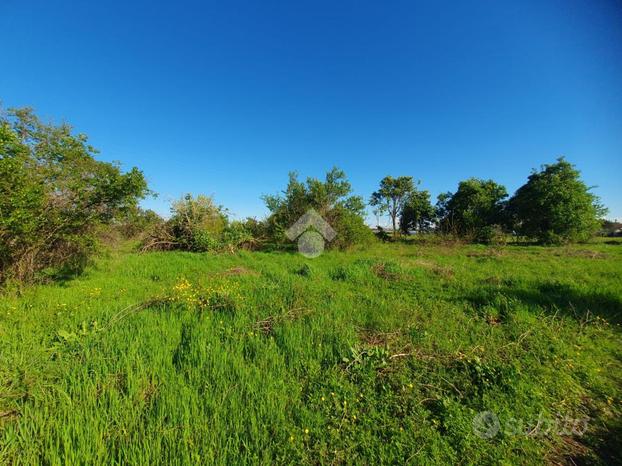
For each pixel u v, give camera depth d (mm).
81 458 1850
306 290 5801
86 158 6316
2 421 2139
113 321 3902
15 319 3971
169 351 3178
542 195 20062
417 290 6078
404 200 35688
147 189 6648
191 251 13625
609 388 2742
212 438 1987
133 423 2117
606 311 4590
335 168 15344
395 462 1914
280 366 2959
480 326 4074
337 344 3414
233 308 4547
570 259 10719
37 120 5996
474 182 27688
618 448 2080
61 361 2814
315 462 1903
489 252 13148
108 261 8102
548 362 3156
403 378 2781
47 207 5609
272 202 15203
